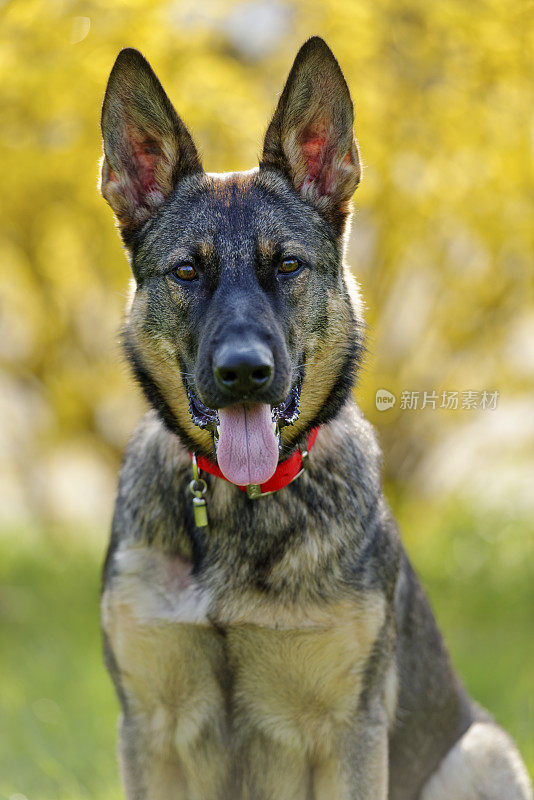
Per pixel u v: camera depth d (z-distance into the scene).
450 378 13.80
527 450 14.45
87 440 14.29
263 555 6.22
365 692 6.24
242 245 6.18
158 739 6.39
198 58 11.89
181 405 6.33
